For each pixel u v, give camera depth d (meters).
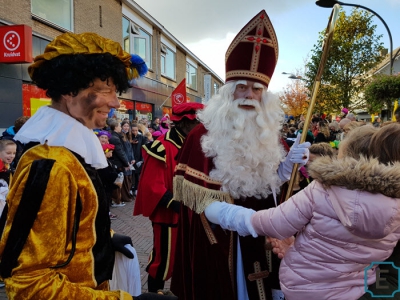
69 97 1.09
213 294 1.51
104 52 1.07
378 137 1.26
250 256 1.56
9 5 7.52
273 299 1.64
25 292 0.88
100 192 1.14
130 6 13.54
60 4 9.39
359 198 1.06
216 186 1.51
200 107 2.51
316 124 7.75
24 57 7.16
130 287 1.41
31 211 0.91
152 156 2.40
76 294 0.94
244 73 1.53
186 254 1.67
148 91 15.34
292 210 1.23
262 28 1.50
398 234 1.19
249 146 1.51
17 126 4.11
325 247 1.17
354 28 11.72
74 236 1.00
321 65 1.54
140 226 4.84
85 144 1.11
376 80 7.23
